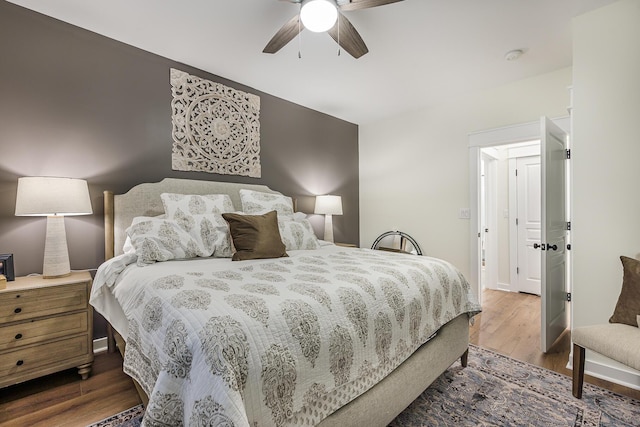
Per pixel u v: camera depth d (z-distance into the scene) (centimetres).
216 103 305
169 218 230
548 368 213
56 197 194
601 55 203
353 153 463
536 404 172
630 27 193
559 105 293
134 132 257
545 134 235
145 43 251
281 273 165
